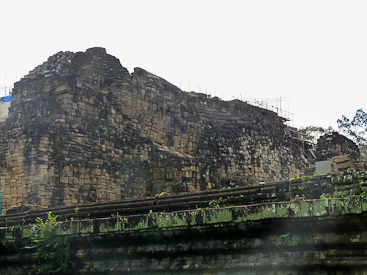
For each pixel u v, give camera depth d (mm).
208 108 48719
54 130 33250
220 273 13508
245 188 18078
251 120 50469
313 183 16828
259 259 13133
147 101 41219
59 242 16047
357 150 57906
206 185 38969
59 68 39656
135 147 37812
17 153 32719
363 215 11797
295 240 12664
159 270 14398
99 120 36344
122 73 39875
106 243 15391
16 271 16969
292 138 54562
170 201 18797
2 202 32312
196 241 14172
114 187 35531
